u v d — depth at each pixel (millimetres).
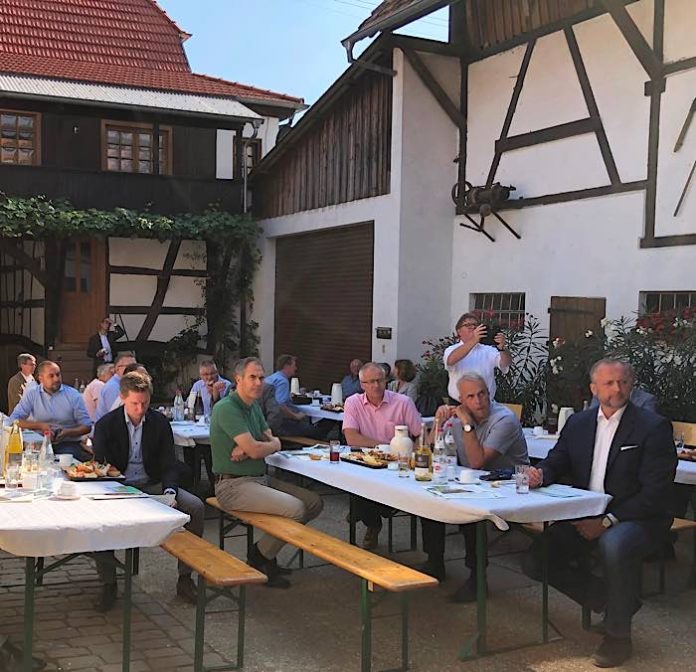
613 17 8586
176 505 5207
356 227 12070
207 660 4152
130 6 18250
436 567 5504
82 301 14664
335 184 12406
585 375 8211
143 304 14883
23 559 5828
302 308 13625
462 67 10883
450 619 4812
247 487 5336
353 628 4645
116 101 13398
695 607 5043
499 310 10352
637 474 4449
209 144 15352
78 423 7102
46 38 16984
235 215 14312
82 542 3646
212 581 3885
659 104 8336
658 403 7293
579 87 9195
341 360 12484
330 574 5641
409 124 10766
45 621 4648
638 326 7785
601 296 8914
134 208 13805
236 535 6152
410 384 8789
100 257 14602
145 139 14875
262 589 5297
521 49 9969
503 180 10219
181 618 4742
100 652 4227
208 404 8195
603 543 4219
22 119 13992
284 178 13906
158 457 5387
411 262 10844
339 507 7699
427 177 10898
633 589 4219
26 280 15586
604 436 4637
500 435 5156
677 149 8164
